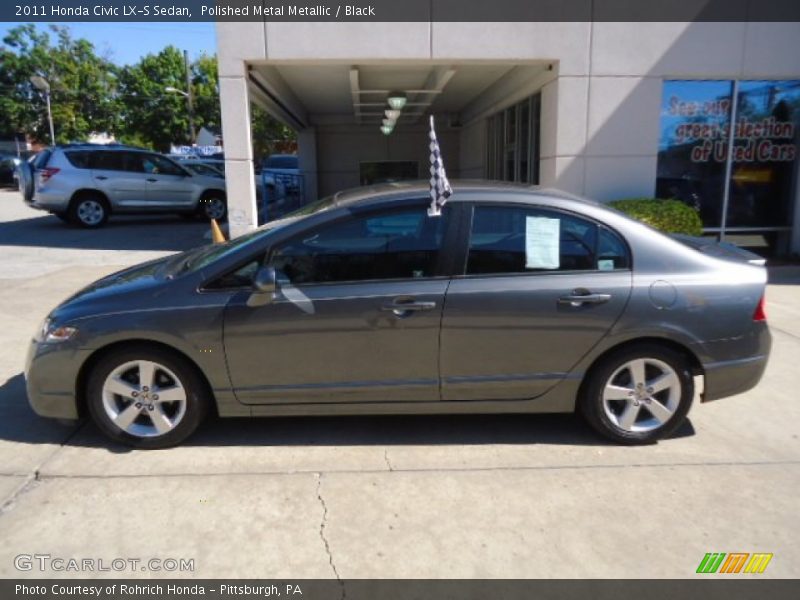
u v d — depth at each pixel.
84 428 4.05
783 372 4.99
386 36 8.46
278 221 4.10
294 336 3.58
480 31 8.48
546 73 9.12
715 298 3.64
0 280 8.60
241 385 3.65
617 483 3.37
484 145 14.22
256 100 11.42
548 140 9.11
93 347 3.58
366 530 2.96
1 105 41.47
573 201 3.72
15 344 5.75
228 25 8.43
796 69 8.82
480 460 3.63
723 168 9.25
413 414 3.96
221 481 3.39
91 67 44.00
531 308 3.58
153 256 10.72
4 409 4.33
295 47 8.50
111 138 50.94
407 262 3.62
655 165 8.91
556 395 3.74
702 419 4.17
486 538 2.90
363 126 18.06
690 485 3.34
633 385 3.74
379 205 3.65
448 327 3.59
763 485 3.34
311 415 3.89
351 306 3.55
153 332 3.54
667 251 3.68
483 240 3.64
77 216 14.50
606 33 8.54
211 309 3.55
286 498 3.23
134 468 3.53
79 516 3.07
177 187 15.20
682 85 8.95
